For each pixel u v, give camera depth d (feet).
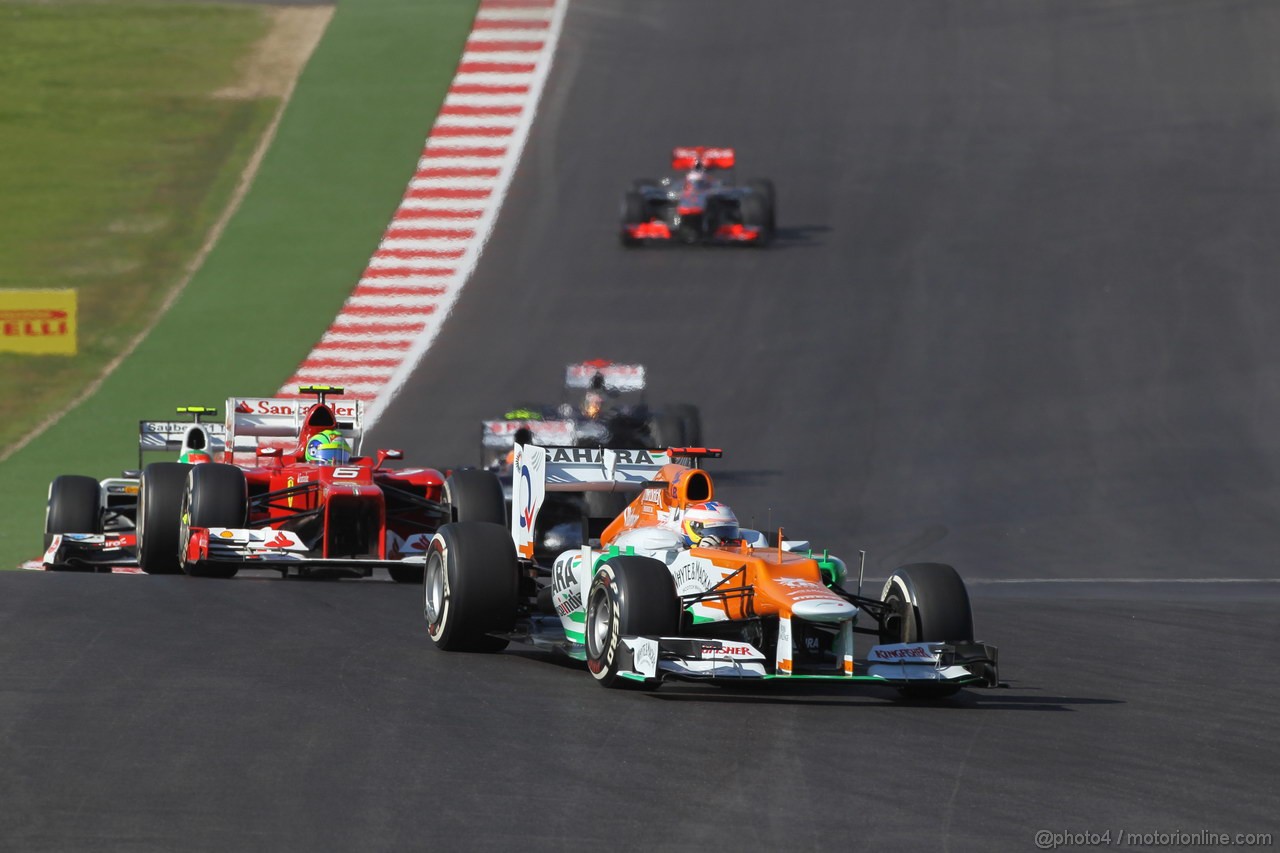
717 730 101.71
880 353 369.09
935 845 77.00
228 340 382.42
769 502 272.51
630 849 75.20
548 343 378.32
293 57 606.14
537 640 127.13
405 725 99.96
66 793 82.43
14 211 470.39
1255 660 142.10
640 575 112.37
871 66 619.67
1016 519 263.49
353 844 75.05
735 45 636.07
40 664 115.55
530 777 87.76
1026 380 350.02
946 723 107.34
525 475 139.74
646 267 437.58
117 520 233.14
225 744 93.45
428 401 340.80
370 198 485.97
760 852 75.20
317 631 137.08
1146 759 97.76
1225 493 280.10
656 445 259.80
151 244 451.12
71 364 367.45
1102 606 179.73
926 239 460.14
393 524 189.88
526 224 470.80
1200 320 388.98
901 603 118.32
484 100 570.87
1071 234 459.73
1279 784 92.22
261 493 193.26
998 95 592.60
